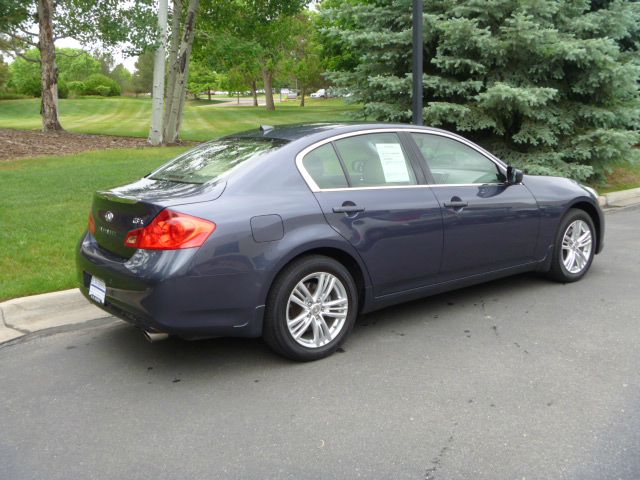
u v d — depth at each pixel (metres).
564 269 5.68
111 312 3.96
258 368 4.02
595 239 5.94
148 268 3.59
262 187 3.95
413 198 4.54
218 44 18.36
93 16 18.33
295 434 3.16
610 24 10.41
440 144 4.95
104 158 13.66
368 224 4.25
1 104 49.06
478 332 4.57
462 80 10.57
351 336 4.55
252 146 4.38
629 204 10.39
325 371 3.94
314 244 3.96
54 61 21.72
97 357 4.25
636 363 3.93
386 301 4.51
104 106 50.81
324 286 4.10
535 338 4.41
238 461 2.92
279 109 49.75
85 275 4.20
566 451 2.93
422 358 4.11
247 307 3.77
